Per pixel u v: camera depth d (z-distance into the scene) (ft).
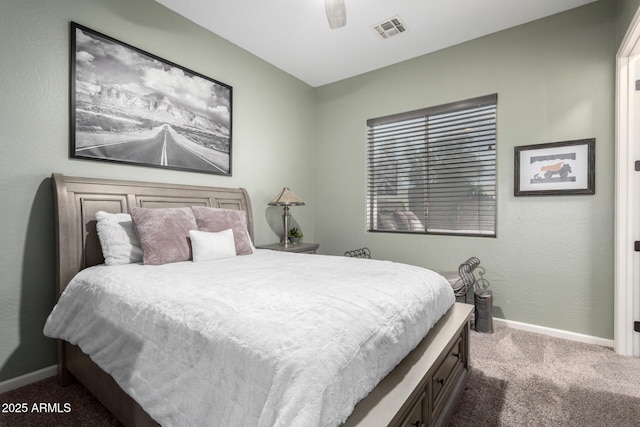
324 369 2.71
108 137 7.30
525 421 5.10
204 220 7.80
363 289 4.40
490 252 9.64
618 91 7.57
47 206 6.46
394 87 11.66
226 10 8.63
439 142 10.78
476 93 9.88
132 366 4.03
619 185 7.57
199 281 4.75
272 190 11.89
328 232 13.50
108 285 5.08
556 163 8.55
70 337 5.40
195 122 9.14
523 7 8.39
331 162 13.42
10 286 6.06
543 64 8.79
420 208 11.18
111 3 7.38
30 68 6.20
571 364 7.01
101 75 7.18
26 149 6.17
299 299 3.84
